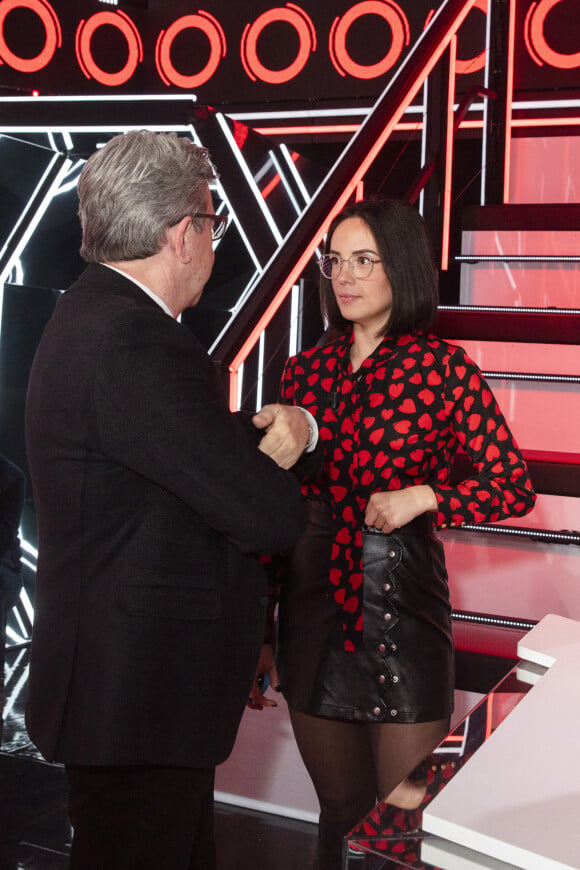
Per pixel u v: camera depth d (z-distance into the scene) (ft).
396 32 17.79
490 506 5.12
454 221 11.74
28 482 12.33
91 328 4.17
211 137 10.14
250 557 4.62
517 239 10.79
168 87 19.40
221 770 8.11
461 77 14.11
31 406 4.41
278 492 4.25
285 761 7.88
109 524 4.21
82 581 4.25
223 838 7.51
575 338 9.18
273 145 11.00
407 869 1.96
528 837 2.01
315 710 5.34
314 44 18.37
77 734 4.24
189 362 4.19
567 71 16.38
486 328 9.39
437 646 5.30
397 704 5.19
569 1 16.24
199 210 4.56
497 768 2.37
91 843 4.48
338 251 5.37
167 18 19.19
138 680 4.18
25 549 12.22
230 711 4.50
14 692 10.40
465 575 7.95
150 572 4.20
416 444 5.25
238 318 7.26
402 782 2.32
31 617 12.30
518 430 9.46
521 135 14.11
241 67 18.88
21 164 11.05
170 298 4.62
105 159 4.43
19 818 7.66
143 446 4.04
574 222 10.44
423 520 5.37
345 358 5.60
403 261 5.25
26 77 18.70
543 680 3.02
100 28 19.07
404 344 5.41
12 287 11.98
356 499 5.33
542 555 7.68
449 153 10.25
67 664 4.28
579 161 13.79
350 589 5.29
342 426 5.39
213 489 4.09
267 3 18.54
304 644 5.43
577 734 2.59
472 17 13.75
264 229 10.61
